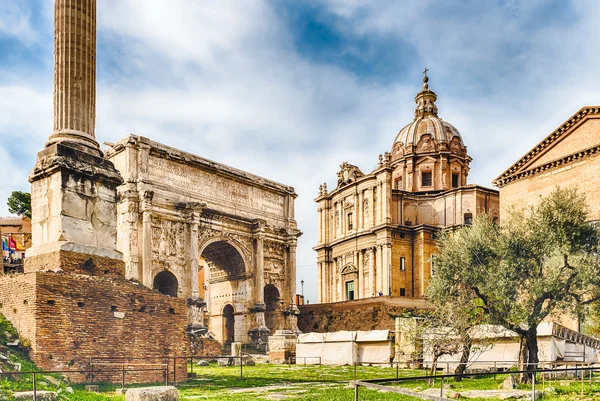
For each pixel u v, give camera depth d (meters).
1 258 29.78
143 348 23.20
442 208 83.44
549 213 32.28
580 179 53.94
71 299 20.83
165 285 61.81
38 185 24.52
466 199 81.19
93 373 20.70
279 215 75.19
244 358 44.75
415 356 38.78
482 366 36.25
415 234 80.56
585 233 32.16
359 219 84.81
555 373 29.86
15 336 19.75
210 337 57.66
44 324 19.78
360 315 65.06
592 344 38.28
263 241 70.62
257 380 27.81
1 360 18.09
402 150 92.62
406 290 78.56
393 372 35.53
